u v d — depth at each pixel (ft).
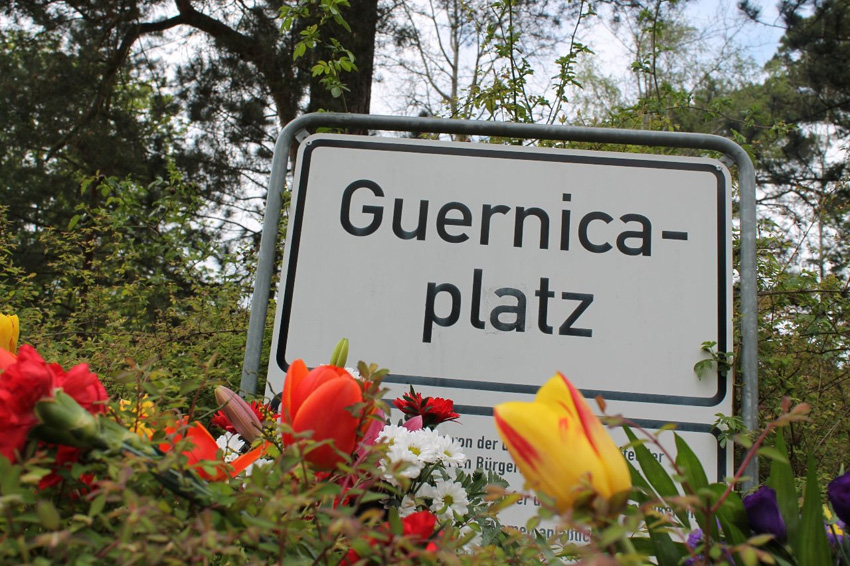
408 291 7.02
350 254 7.11
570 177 7.26
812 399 10.44
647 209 7.18
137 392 2.55
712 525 2.61
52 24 40.52
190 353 10.74
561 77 13.91
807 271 11.77
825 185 52.29
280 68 37.29
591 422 1.92
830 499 2.47
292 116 39.40
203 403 8.48
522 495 1.96
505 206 7.20
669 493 2.69
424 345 6.90
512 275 7.04
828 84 56.75
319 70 12.82
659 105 15.90
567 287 7.02
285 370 6.87
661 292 7.00
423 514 2.44
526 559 2.52
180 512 2.04
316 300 7.00
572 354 6.88
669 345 6.88
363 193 7.24
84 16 39.81
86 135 41.50
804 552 2.40
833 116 57.16
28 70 41.22
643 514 1.83
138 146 42.47
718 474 6.57
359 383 2.53
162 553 1.77
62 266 17.25
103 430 2.06
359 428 2.44
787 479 2.67
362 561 1.94
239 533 2.05
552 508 1.83
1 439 1.90
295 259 7.10
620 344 6.89
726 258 7.07
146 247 17.11
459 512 3.34
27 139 42.32
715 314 6.95
